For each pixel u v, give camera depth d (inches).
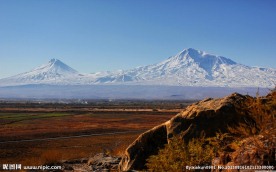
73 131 3132.4
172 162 327.6
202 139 344.5
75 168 560.1
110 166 542.6
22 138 2532.0
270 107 279.7
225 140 334.3
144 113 6633.9
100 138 2393.0
